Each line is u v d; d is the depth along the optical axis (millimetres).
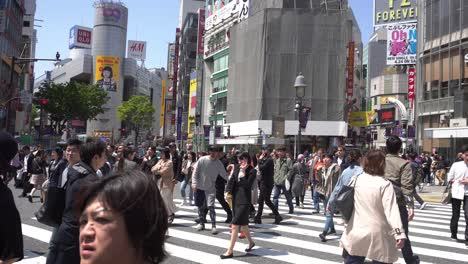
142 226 1434
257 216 11391
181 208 13945
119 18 143625
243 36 42781
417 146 35562
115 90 139250
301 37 39250
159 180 10906
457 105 30234
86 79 150125
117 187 1438
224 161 14891
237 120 42906
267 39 39625
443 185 25766
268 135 35875
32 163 14398
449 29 32562
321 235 9117
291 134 37812
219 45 53938
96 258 1402
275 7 43375
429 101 34500
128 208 1404
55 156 12398
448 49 32406
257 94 39781
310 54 39094
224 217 12344
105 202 1416
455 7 31906
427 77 35094
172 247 8219
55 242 4031
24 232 9172
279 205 15594
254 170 7750
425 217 13539
